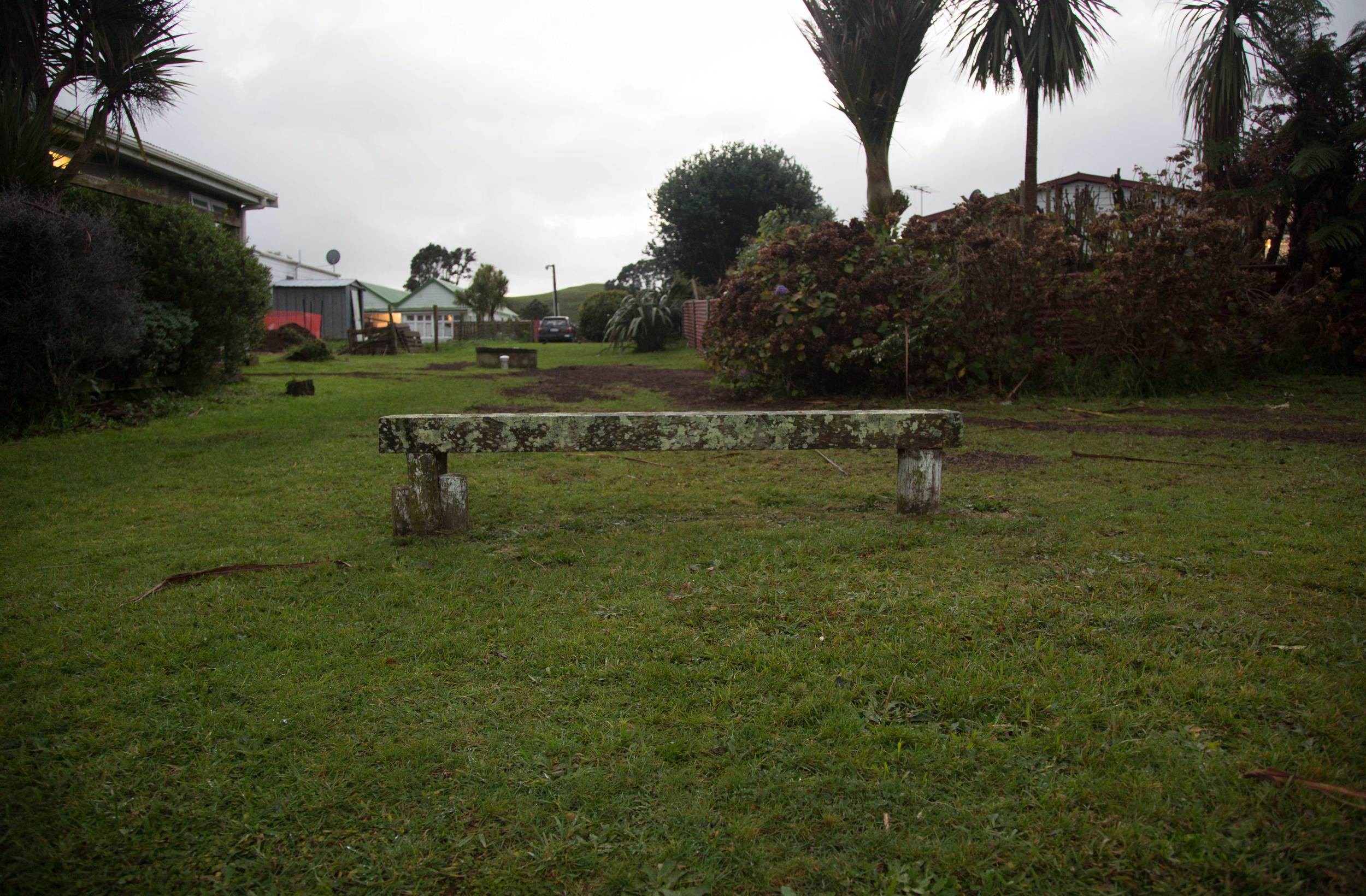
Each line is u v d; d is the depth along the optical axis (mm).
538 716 2334
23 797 1992
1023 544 3756
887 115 11906
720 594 3232
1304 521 3986
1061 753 2066
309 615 3080
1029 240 9961
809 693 2412
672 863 1729
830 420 4180
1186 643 2645
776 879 1688
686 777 2025
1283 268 11469
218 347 11055
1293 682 2352
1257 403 8797
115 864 1770
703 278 32906
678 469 6102
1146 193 9984
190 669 2652
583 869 1733
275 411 9375
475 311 50500
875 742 2150
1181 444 6438
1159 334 9555
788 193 30266
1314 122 10523
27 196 7684
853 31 11828
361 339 26859
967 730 2193
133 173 15609
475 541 4074
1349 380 9844
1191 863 1677
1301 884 1602
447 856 1787
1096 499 4629
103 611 3152
